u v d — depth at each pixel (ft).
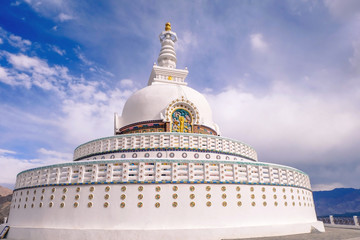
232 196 63.21
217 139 90.63
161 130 96.43
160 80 123.13
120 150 86.02
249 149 103.14
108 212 58.49
